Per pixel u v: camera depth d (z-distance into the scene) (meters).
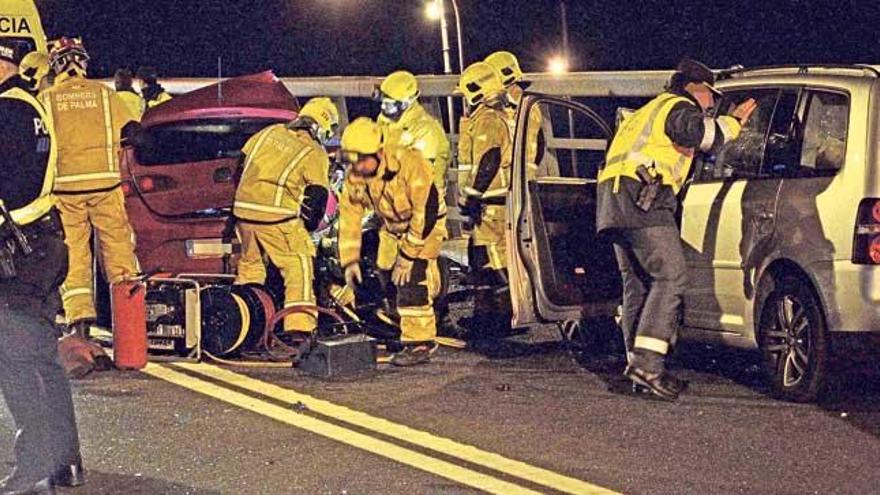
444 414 7.46
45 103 8.85
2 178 5.87
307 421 7.34
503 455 6.66
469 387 8.10
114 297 8.66
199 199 9.18
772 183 7.67
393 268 8.98
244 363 8.84
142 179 9.27
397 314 9.05
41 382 5.90
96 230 9.00
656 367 7.72
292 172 8.80
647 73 10.16
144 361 8.69
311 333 8.84
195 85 14.85
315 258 9.41
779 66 8.05
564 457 6.61
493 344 9.47
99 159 8.90
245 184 8.85
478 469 6.43
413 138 9.55
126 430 7.18
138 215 9.29
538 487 6.14
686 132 7.50
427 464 6.52
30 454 5.89
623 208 7.72
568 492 6.06
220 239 9.16
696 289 8.12
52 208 6.05
